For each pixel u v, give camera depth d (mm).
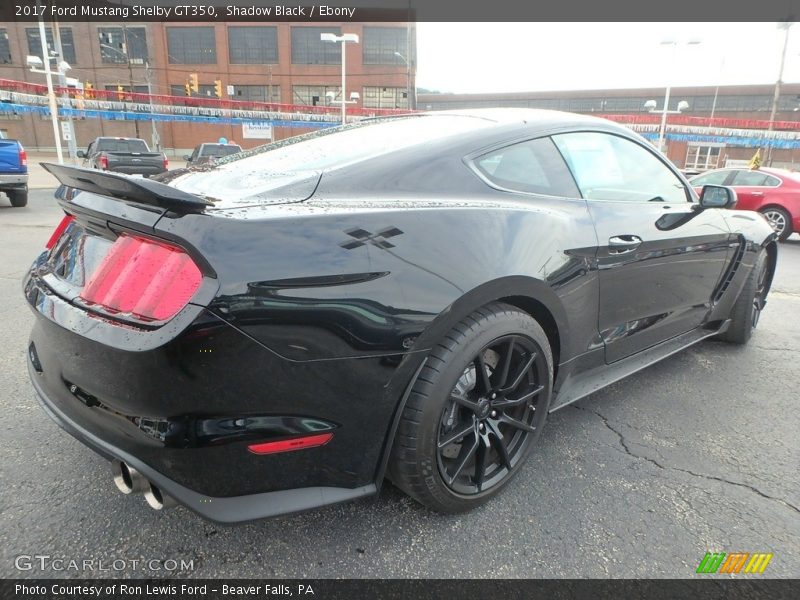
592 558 1798
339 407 1581
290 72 47156
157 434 1468
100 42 46438
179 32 46344
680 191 3109
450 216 1819
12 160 10953
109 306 1551
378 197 1828
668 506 2076
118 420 1557
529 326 1995
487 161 2131
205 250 1404
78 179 1647
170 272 1443
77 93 24891
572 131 2506
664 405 2947
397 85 47375
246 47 46844
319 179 1842
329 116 30391
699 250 2994
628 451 2467
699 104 50375
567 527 1944
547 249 2043
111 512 1945
